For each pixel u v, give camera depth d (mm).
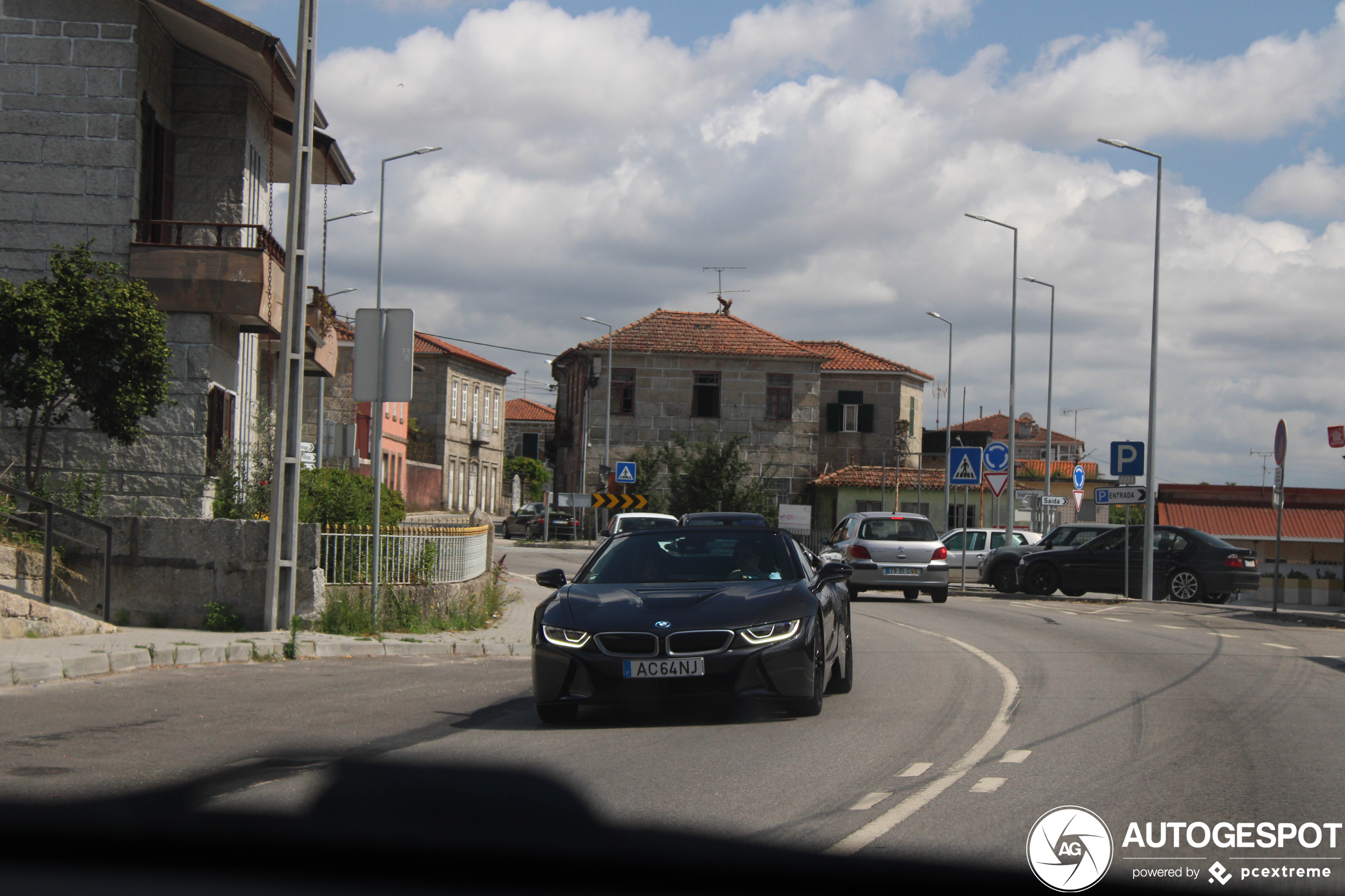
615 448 56156
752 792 6855
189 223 19656
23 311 15203
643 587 9961
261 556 15414
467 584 19328
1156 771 7531
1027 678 12398
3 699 10172
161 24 20844
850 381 60750
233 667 13055
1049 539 30219
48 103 19625
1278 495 22891
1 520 14758
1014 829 6047
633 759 7867
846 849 5594
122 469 19609
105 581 14828
